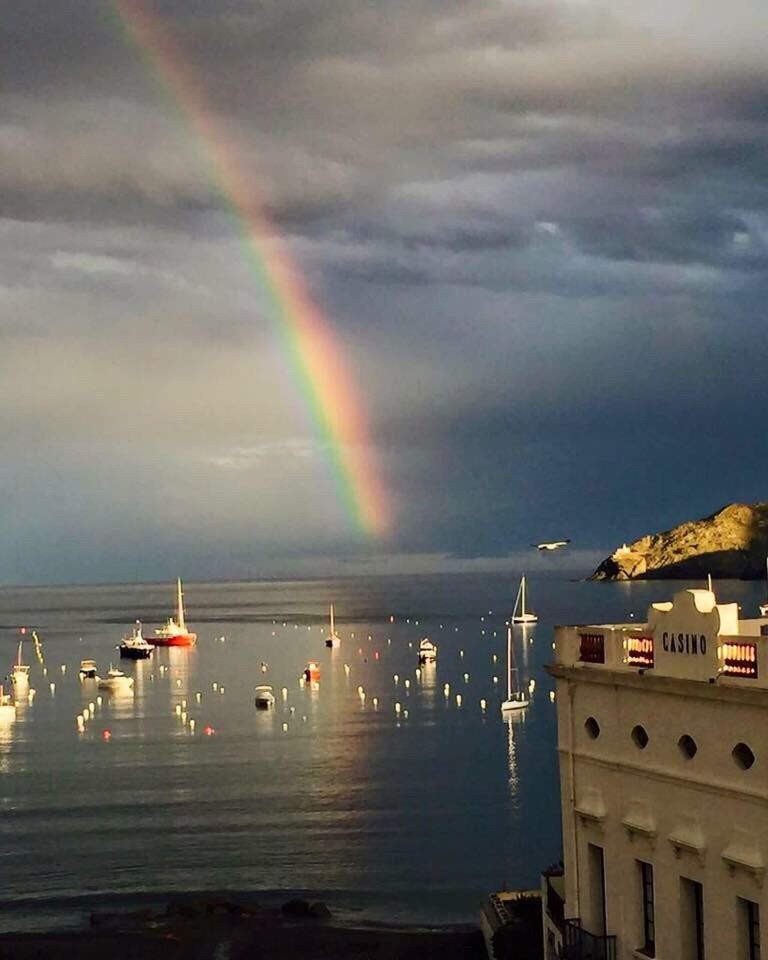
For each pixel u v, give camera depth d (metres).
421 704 194.25
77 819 109.12
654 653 38.97
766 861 34.41
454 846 96.81
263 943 72.94
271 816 108.62
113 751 149.88
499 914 69.12
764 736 34.41
